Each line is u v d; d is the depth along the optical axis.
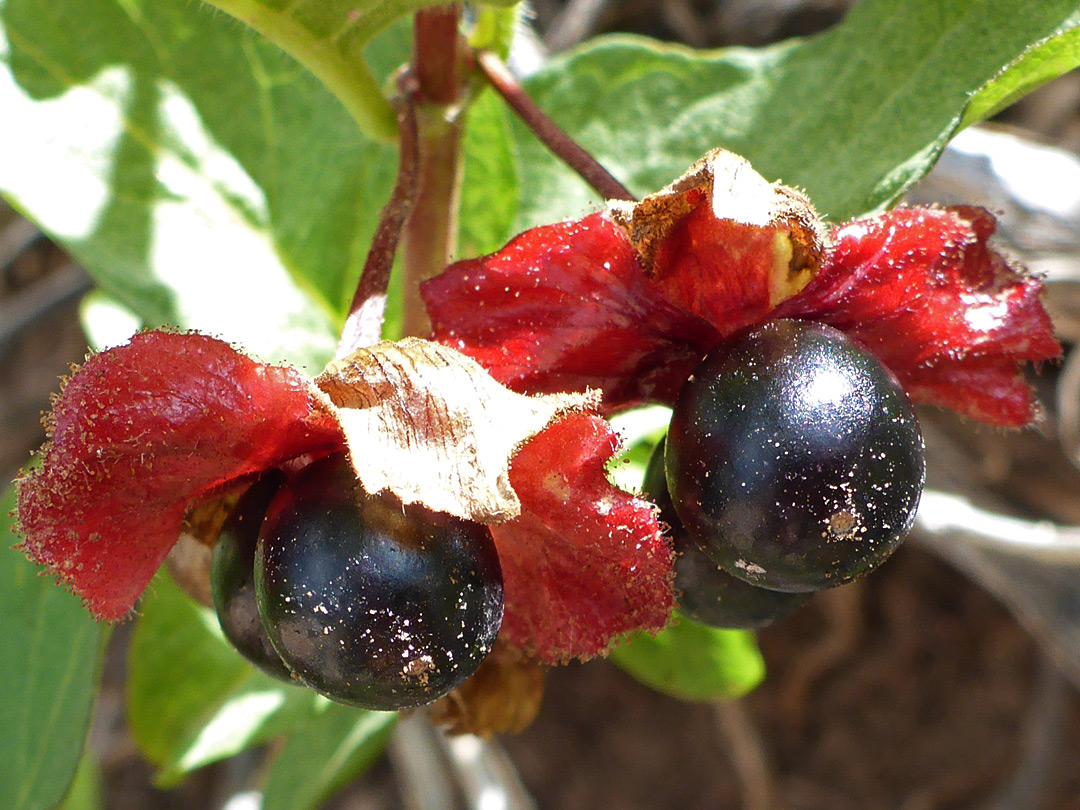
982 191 0.09
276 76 0.08
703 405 0.05
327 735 0.10
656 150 0.08
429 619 0.05
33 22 0.07
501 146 0.08
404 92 0.06
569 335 0.05
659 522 0.05
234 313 0.08
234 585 0.05
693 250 0.05
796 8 0.12
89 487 0.05
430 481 0.05
